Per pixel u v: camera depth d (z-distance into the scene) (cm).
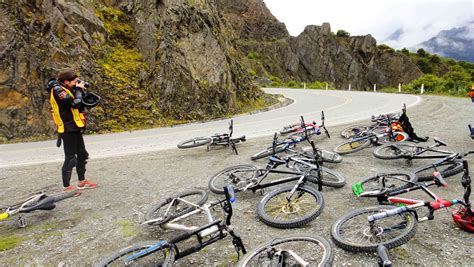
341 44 9431
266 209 491
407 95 2502
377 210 393
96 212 534
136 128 1468
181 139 1133
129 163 836
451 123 1062
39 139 1308
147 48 1789
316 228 429
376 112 1474
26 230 479
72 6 1638
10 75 1327
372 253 343
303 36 9169
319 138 991
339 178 574
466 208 388
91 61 1571
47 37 1483
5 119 1299
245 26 9662
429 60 9962
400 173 530
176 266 368
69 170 608
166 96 1645
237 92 2120
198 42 1842
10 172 794
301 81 8850
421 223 423
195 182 658
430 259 346
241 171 603
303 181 493
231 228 356
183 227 402
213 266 365
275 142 734
